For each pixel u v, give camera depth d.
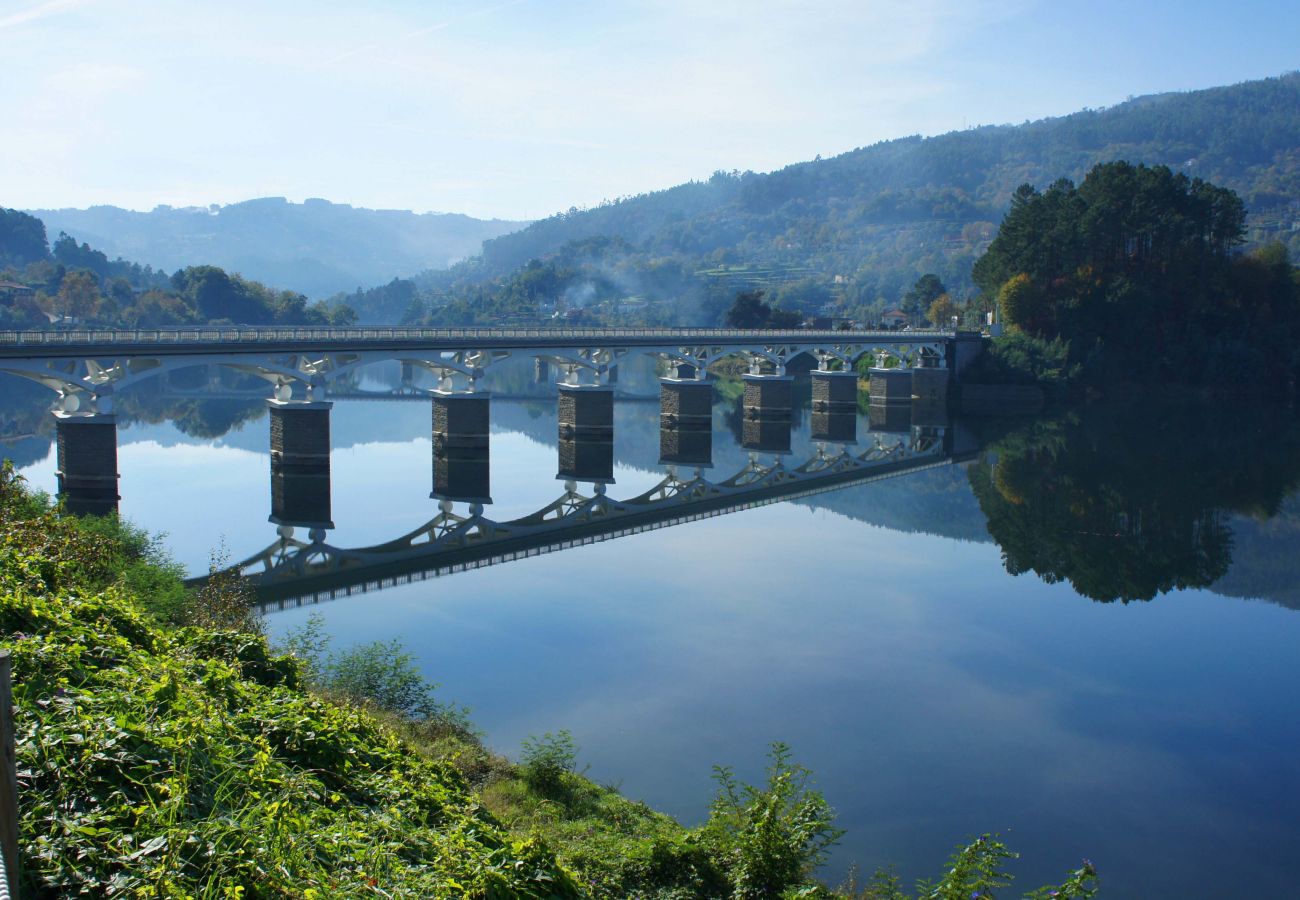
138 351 66.06
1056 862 25.97
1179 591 52.25
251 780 11.83
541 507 70.38
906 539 63.06
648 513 68.62
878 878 24.03
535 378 181.25
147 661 14.93
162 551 41.81
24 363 61.53
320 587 47.62
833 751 31.75
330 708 16.67
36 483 68.12
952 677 39.31
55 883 8.91
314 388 76.50
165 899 9.05
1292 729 35.25
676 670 38.53
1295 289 149.50
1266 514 70.69
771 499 74.56
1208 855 26.70
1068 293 144.62
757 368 123.56
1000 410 135.38
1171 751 33.25
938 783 30.08
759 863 18.53
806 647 42.12
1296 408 130.00
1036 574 55.34
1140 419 123.00
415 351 82.25
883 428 119.88
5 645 12.40
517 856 13.27
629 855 18.97
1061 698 37.38
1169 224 144.00
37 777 10.12
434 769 17.36
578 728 32.25
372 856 11.38
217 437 97.88
